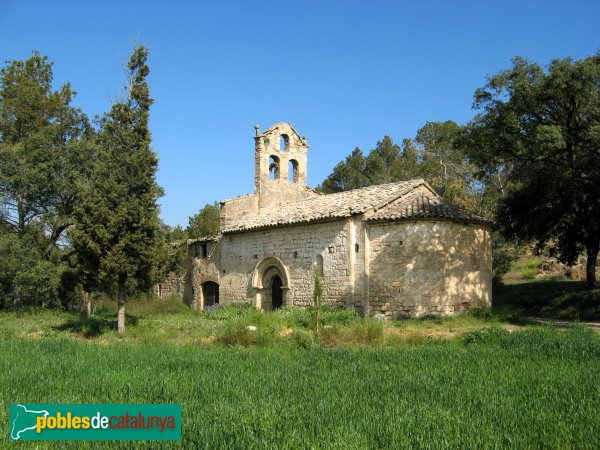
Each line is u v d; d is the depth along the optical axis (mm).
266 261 28359
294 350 14766
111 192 20359
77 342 17094
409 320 21484
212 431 6504
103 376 10477
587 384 9242
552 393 8555
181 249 24938
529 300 30594
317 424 6812
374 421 6934
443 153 53688
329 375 10500
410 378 10016
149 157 21344
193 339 18188
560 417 7113
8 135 35094
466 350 14008
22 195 31688
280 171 33594
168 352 14289
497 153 22188
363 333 16828
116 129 21406
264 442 6035
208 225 49625
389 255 22828
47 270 29625
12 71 36531
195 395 8734
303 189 34219
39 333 21891
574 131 21047
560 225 28891
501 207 29766
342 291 23906
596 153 21047
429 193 26172
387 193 25297
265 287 28625
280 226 27188
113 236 20125
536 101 20406
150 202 21172
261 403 7898
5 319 26891
